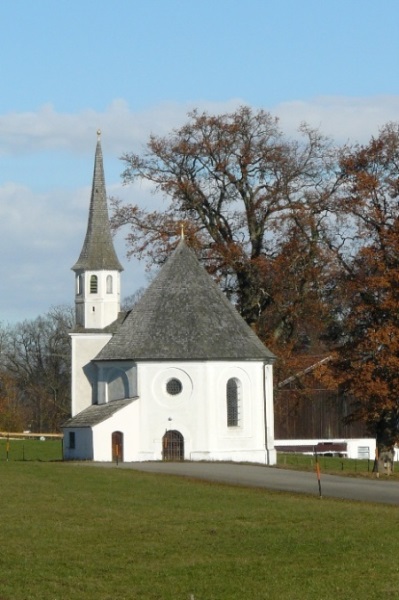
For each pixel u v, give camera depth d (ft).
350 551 150.61
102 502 191.11
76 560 145.07
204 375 291.17
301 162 337.72
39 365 592.60
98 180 351.05
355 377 280.10
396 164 295.28
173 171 343.67
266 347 314.35
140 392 290.35
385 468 291.58
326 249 321.11
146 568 141.18
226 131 337.31
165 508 185.37
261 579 135.95
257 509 184.85
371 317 289.94
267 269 328.29
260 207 337.31
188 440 289.33
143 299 303.48
